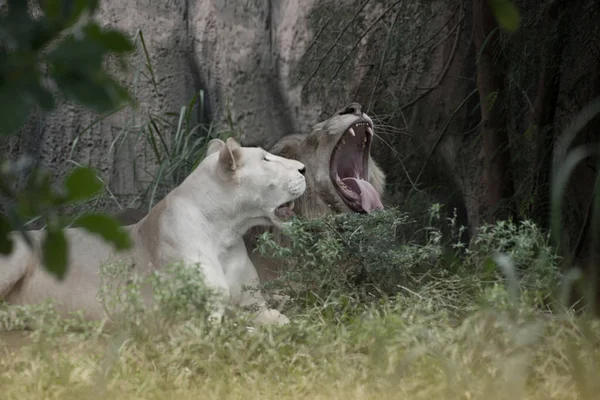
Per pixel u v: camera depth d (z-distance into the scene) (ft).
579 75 54.75
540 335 25.86
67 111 59.16
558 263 39.68
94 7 10.42
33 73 10.11
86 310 35.14
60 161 58.90
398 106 58.13
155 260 34.27
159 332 26.66
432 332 26.84
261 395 22.84
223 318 28.09
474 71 60.03
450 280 34.53
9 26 10.12
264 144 61.31
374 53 60.34
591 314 28.89
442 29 59.52
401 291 35.60
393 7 59.62
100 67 10.24
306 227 36.06
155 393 22.41
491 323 26.27
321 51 59.67
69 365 24.25
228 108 57.16
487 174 53.11
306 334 27.76
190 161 55.36
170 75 60.95
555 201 26.81
